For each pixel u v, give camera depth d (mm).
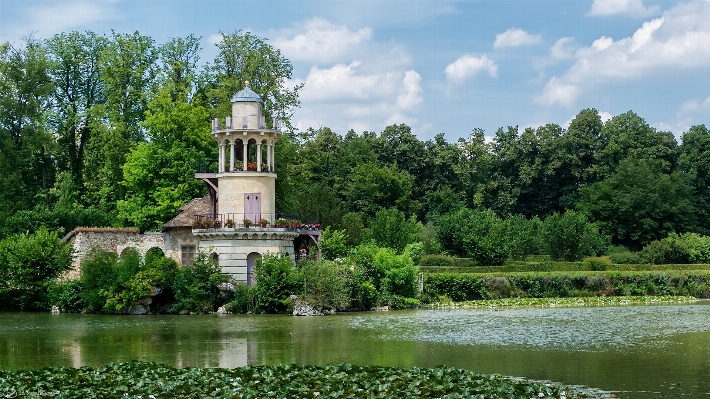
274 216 70500
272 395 29062
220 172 69875
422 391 29328
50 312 69188
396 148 134250
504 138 139875
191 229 73375
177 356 40594
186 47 93125
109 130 89125
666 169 135125
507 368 36344
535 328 52594
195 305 66000
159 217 79062
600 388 32000
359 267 71125
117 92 91000
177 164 79500
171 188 79125
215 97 86500
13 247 71562
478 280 81250
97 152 95938
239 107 70188
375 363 37812
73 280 71188
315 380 31234
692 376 34406
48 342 46719
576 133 138125
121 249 75938
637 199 123500
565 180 138250
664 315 63312
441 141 138625
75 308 69062
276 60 88312
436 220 116625
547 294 85438
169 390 29969
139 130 92062
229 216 69312
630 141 136375
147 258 68688
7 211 86250
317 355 40469
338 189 122438
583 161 138875
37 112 92062
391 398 28453
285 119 88125
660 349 42031
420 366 36812
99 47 97688
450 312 67312
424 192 133500
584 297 85562
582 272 89125
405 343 44938
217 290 67188
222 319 60219
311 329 52531
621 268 96812
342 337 47906
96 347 44406
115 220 87500
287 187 86875
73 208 92000
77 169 101438
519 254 101625
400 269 72312
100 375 32969
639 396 30562
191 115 80375
